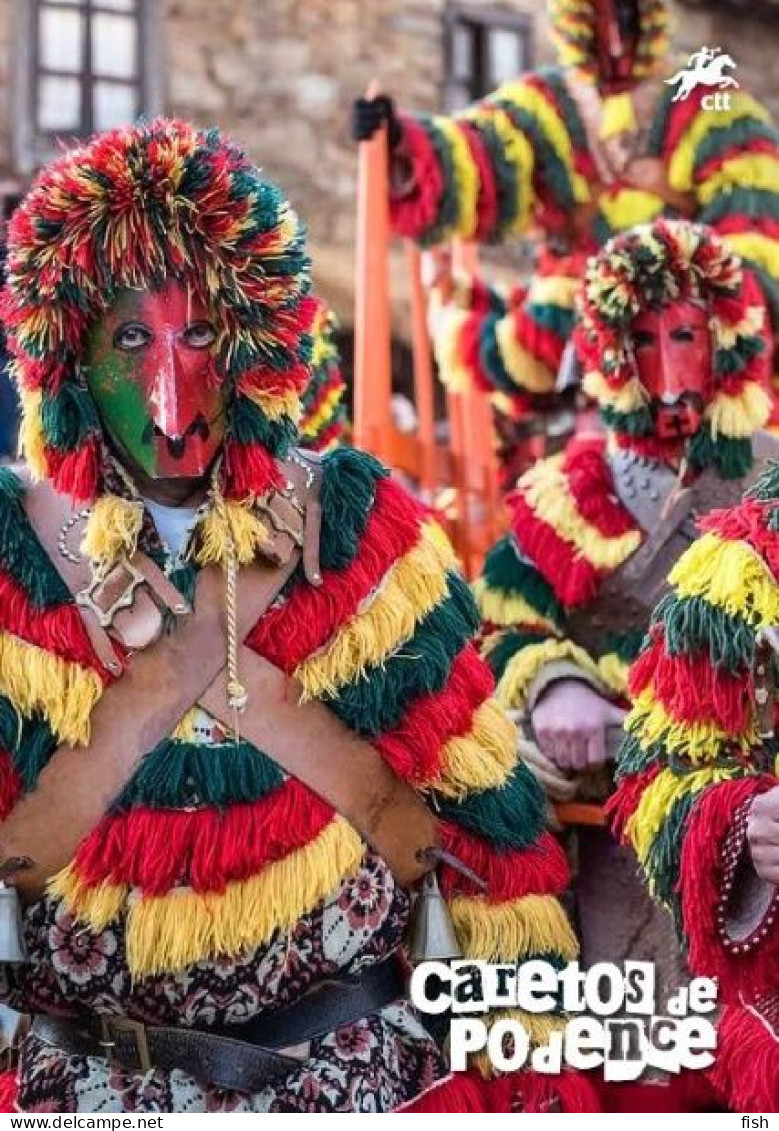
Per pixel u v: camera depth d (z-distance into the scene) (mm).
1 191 7871
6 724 3578
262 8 12711
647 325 5234
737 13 13445
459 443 7465
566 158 7301
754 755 3930
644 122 7250
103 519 3611
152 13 12406
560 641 5277
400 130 7180
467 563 7238
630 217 7223
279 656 3662
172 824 3561
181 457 3619
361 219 7051
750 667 3875
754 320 5281
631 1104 4562
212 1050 3619
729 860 3781
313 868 3602
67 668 3582
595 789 5164
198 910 3543
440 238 7324
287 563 3701
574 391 6871
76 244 3596
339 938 3658
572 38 7266
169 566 3664
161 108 12430
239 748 3619
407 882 3766
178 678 3619
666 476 5281
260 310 3650
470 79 13266
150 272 3607
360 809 3693
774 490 3977
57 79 12195
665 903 3926
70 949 3602
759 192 7145
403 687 3732
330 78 12883
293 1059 3656
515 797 3895
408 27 13086
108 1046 3652
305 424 5938
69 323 3639
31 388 3680
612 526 5258
